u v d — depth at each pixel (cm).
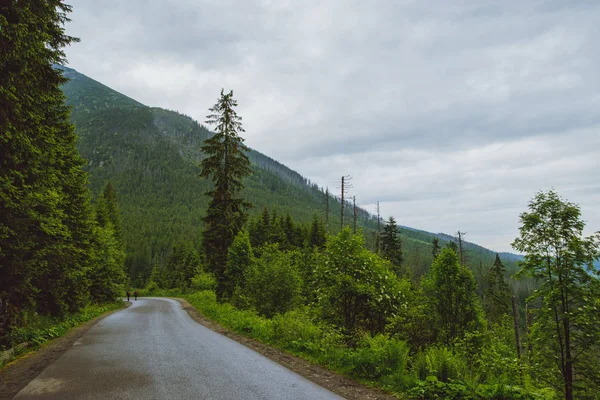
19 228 961
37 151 1015
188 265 8362
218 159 2695
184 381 721
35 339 1226
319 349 1095
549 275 1246
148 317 2420
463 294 1720
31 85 934
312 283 1566
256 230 6047
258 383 730
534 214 1273
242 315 1870
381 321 1498
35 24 838
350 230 1562
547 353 1239
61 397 610
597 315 1129
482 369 861
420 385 729
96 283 3544
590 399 1184
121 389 657
